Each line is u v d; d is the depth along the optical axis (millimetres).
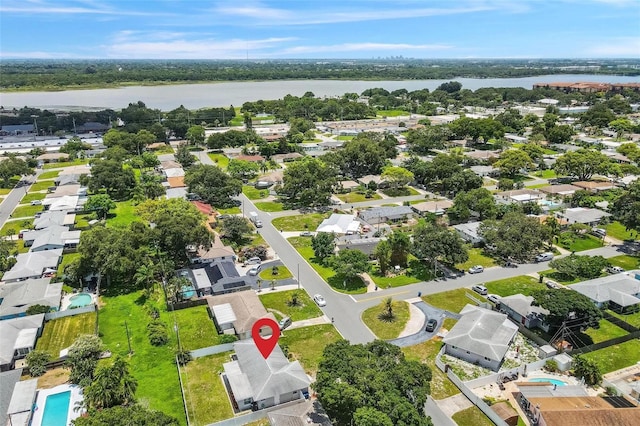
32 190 155375
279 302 85375
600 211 126375
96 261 86500
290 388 58812
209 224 120188
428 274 97250
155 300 86500
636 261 102250
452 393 61844
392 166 164750
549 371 66688
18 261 97562
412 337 74938
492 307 83188
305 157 175375
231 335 73812
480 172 171125
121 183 145375
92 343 66688
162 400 60188
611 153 193125
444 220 124312
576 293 73938
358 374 52969
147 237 96875
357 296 88250
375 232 116938
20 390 58875
